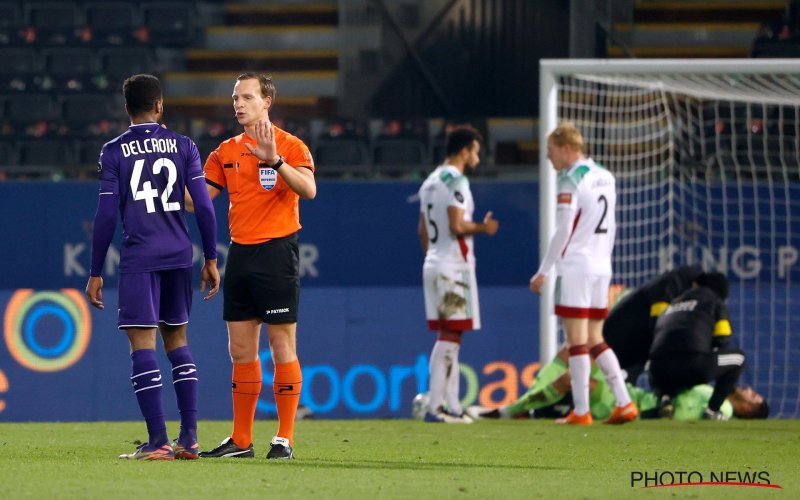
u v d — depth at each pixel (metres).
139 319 17.41
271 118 52.94
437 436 24.36
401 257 38.66
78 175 49.66
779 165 43.78
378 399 35.56
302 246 38.47
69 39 58.25
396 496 13.60
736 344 36.75
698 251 37.47
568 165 27.73
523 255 38.47
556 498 13.68
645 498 13.84
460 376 35.69
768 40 54.00
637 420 30.31
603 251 27.92
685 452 20.83
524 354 35.88
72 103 55.91
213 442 22.45
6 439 22.69
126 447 20.58
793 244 37.50
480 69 55.88
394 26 56.34
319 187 38.56
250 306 18.55
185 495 13.33
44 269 37.91
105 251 17.53
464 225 28.48
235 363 18.78
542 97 32.91
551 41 55.47
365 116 56.25
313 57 57.59
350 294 35.69
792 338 36.81
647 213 37.69
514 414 31.50
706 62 32.41
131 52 57.88
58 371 34.97
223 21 60.31
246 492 13.73
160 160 17.64
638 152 43.75
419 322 35.78
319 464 17.64
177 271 17.75
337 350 35.53
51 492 13.42
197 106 56.44
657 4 56.16
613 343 32.50
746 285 37.09
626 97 44.09
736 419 31.61
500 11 55.81
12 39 58.28
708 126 45.00
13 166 50.72
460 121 52.75
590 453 20.44
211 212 17.94
